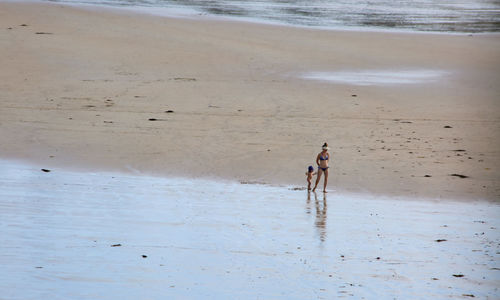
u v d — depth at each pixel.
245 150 83.94
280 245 45.34
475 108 112.06
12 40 153.12
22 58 138.25
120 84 122.44
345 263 41.34
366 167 77.19
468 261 42.44
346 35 190.62
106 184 65.75
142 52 152.25
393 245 46.31
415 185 70.19
